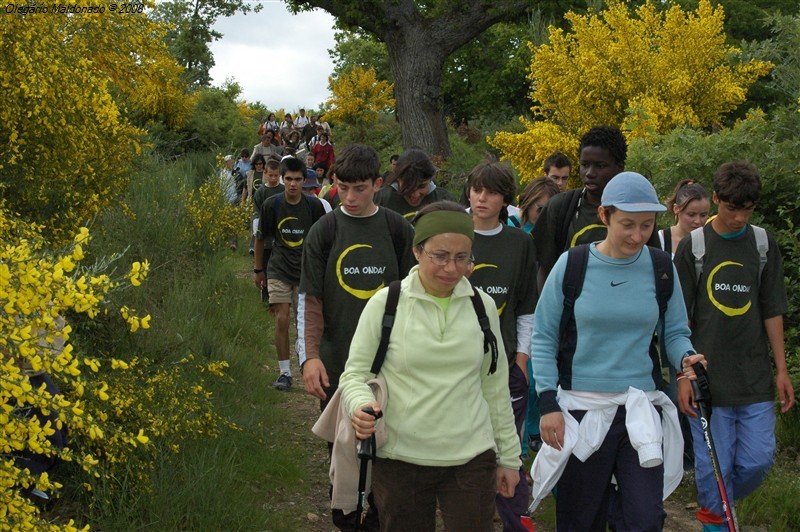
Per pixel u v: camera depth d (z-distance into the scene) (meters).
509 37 38.12
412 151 5.84
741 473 4.79
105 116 5.80
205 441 5.58
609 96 13.48
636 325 4.01
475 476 3.53
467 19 23.48
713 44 13.44
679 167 7.43
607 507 4.21
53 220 5.65
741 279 4.73
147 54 6.39
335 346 4.78
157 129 20.73
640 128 11.03
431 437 3.47
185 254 10.08
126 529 4.44
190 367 6.29
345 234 4.77
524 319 4.82
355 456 3.65
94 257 6.82
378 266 4.75
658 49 13.99
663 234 5.43
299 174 7.94
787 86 11.12
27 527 3.22
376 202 5.89
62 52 5.45
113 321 5.89
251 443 5.93
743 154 7.27
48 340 3.21
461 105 41.31
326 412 3.80
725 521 4.75
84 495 4.64
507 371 3.69
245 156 20.62
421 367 3.48
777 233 6.70
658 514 3.92
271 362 8.95
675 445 4.09
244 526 4.79
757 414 4.75
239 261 14.33
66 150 5.64
